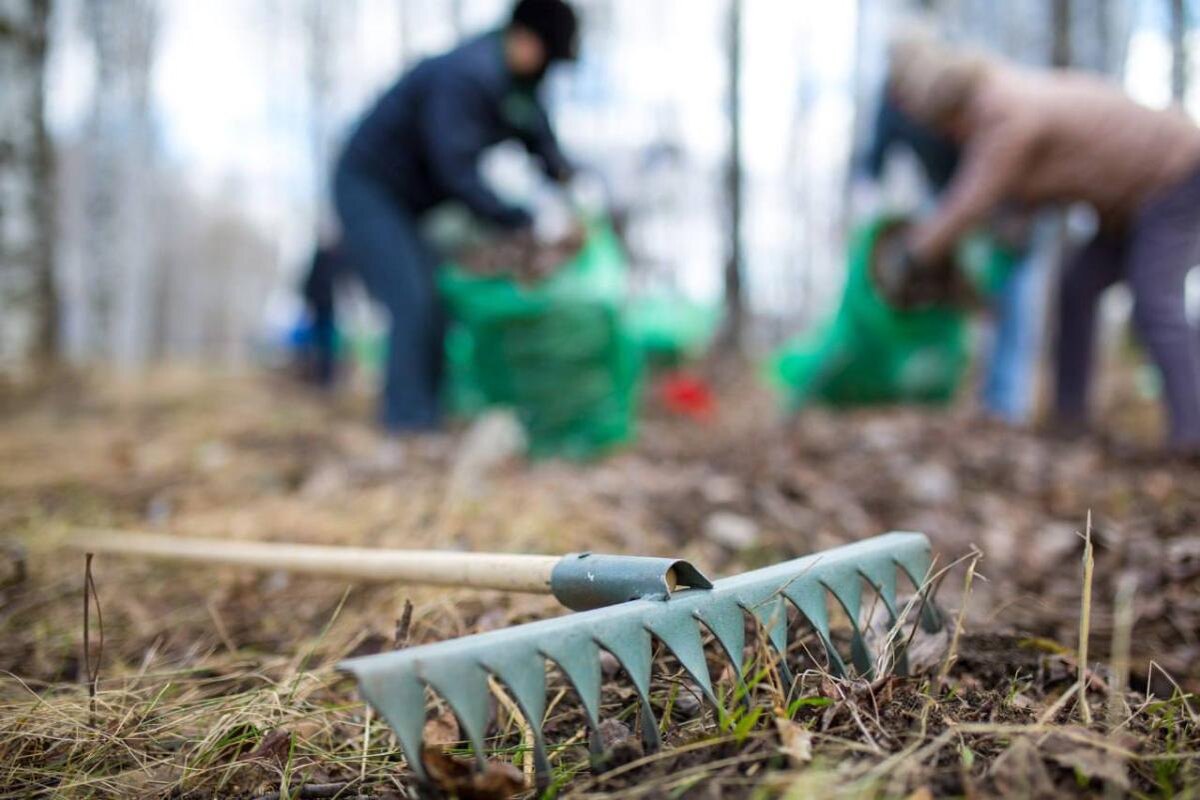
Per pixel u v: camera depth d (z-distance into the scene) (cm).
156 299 2116
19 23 584
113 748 144
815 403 610
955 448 425
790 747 117
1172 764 116
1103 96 426
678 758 120
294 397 819
